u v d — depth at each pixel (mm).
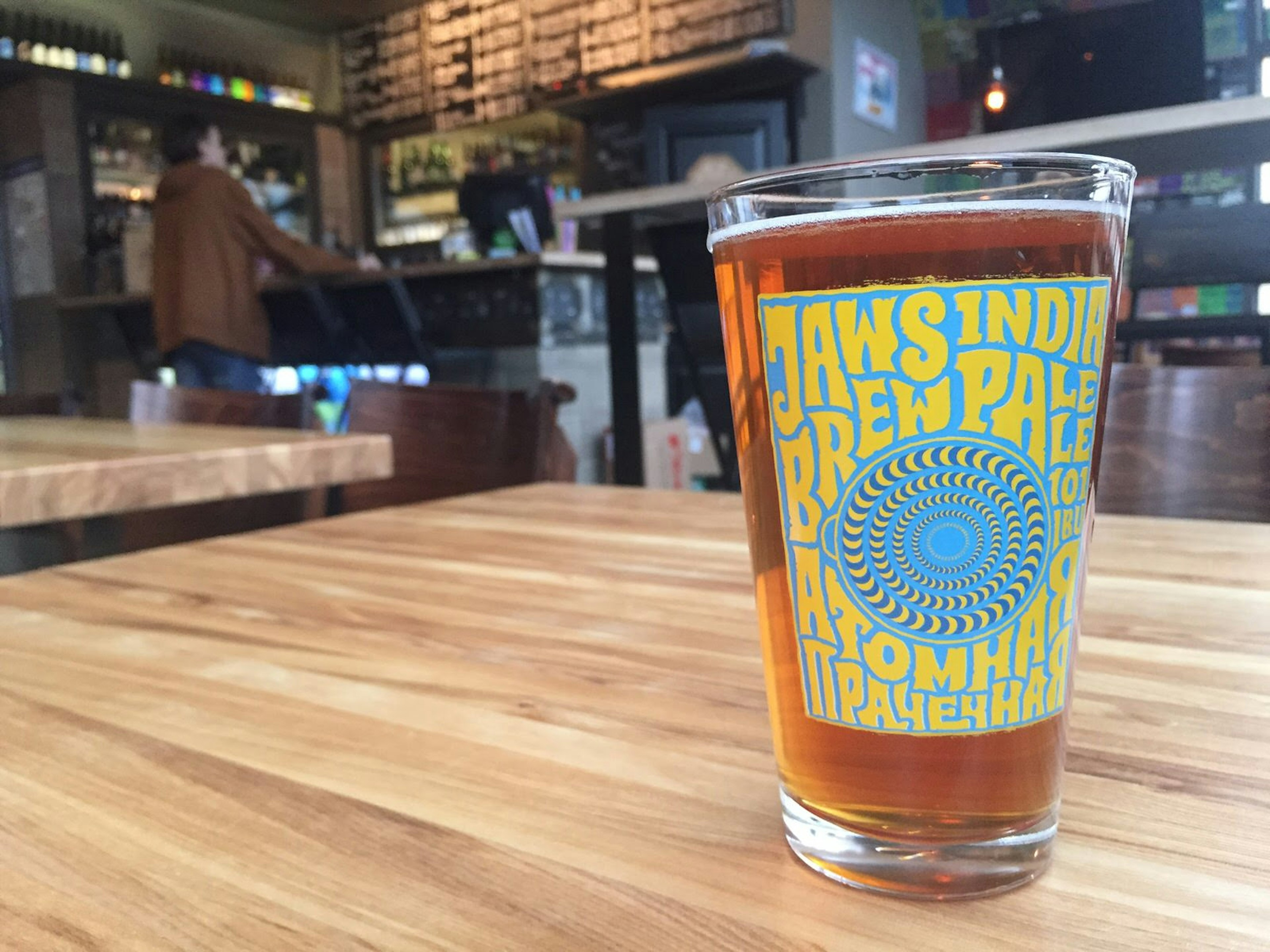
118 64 5371
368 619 471
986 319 214
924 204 212
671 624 454
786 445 230
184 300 3451
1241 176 4719
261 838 262
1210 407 810
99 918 225
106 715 353
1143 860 239
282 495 1248
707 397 2738
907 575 222
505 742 325
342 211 6242
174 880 241
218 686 382
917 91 5340
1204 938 206
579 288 3576
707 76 4410
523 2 5441
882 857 227
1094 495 241
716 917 220
